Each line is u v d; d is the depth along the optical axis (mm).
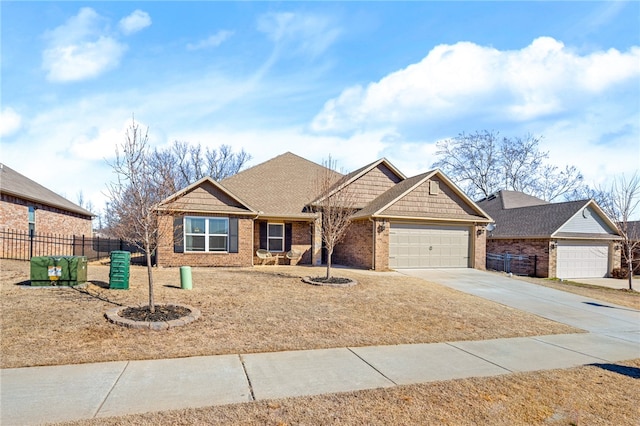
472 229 19219
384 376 5434
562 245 22188
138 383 4820
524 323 9305
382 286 12516
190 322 7465
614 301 13484
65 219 23203
